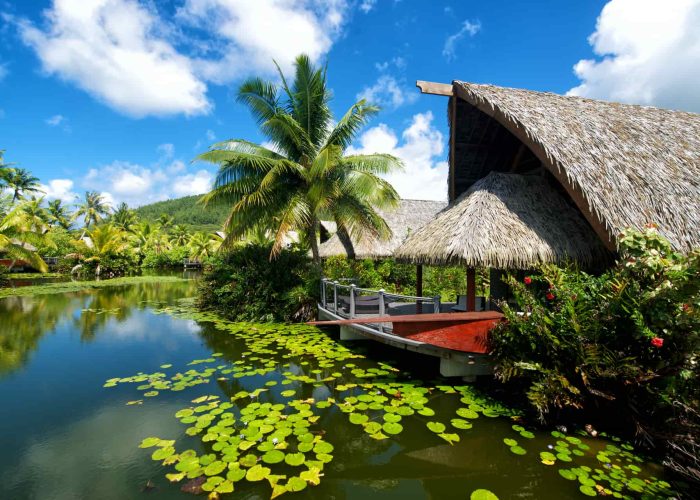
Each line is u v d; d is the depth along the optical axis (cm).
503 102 652
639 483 351
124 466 381
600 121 670
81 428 471
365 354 784
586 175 537
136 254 4031
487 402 528
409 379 630
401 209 1819
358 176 1141
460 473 376
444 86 756
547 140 573
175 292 2025
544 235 576
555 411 475
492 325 532
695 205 536
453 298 1253
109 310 1408
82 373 694
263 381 630
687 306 384
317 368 699
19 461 398
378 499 335
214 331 1042
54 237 3694
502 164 881
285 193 1204
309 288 1150
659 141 648
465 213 602
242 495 333
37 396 580
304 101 1253
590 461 390
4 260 2939
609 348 436
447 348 561
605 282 454
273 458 383
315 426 464
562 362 459
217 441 419
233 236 1221
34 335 1009
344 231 1487
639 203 523
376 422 469
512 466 384
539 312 475
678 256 411
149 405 538
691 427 372
